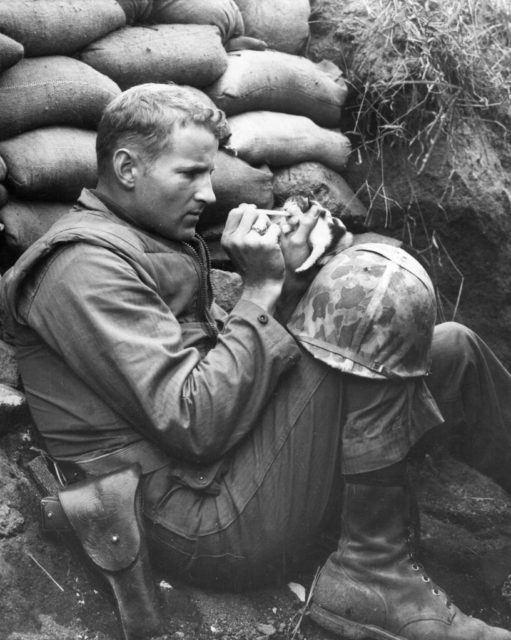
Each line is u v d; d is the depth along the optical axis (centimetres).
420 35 386
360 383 240
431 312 244
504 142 399
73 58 309
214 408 231
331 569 248
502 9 411
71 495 236
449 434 277
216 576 246
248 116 348
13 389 271
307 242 254
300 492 243
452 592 288
